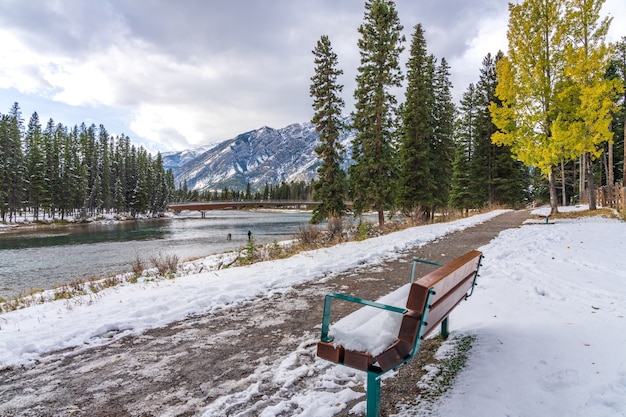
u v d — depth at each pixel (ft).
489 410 8.25
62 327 16.63
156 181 319.27
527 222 54.60
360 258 31.17
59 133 293.64
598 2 53.62
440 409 8.56
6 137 198.59
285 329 15.81
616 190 58.54
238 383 11.05
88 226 189.06
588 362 9.93
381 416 8.63
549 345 11.30
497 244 35.01
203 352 13.69
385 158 81.41
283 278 24.98
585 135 53.88
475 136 131.13
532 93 55.42
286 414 9.09
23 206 201.36
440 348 12.20
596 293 16.70
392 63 80.74
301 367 11.78
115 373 12.19
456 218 87.71
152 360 13.15
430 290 7.47
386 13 80.02
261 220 233.55
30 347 14.42
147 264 62.49
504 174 128.57
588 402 8.13
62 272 62.85
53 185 214.48
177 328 16.55
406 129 94.27
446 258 30.86
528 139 57.47
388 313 9.30
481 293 17.98
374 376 8.01
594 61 51.78
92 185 262.88
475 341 12.30
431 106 103.60
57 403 10.37
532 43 55.42
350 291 21.74
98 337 15.71
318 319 16.94
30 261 74.74
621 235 35.17
